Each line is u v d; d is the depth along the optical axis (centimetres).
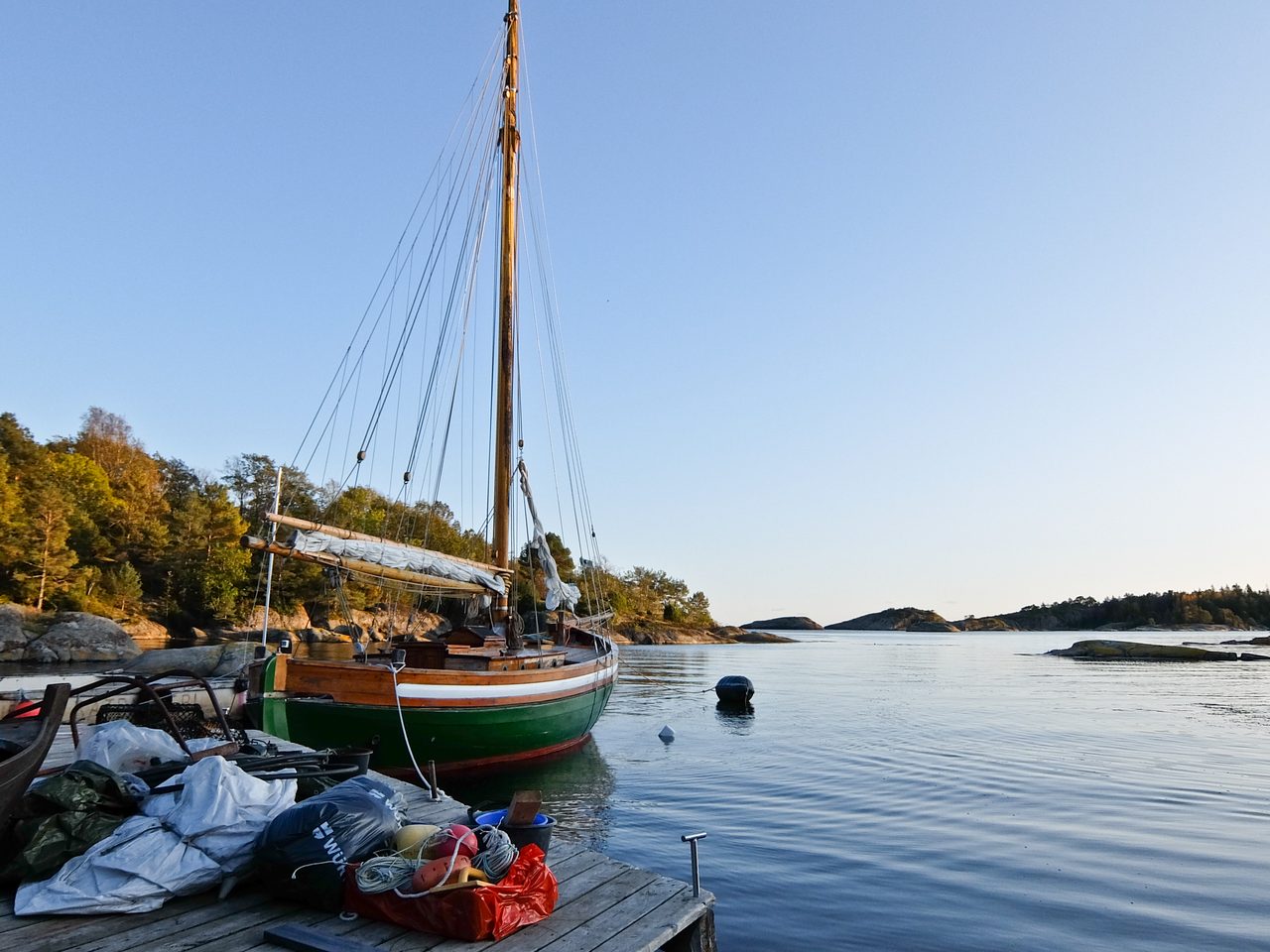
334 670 1437
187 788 598
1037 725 2742
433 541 6844
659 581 16925
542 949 483
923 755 2097
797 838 1263
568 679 1852
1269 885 1029
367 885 518
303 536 1627
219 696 1550
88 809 579
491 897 494
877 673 5941
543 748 1816
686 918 544
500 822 661
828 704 3528
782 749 2211
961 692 4172
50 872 542
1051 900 972
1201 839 1251
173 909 532
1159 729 2623
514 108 2428
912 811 1446
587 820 1375
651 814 1423
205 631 7600
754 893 1000
